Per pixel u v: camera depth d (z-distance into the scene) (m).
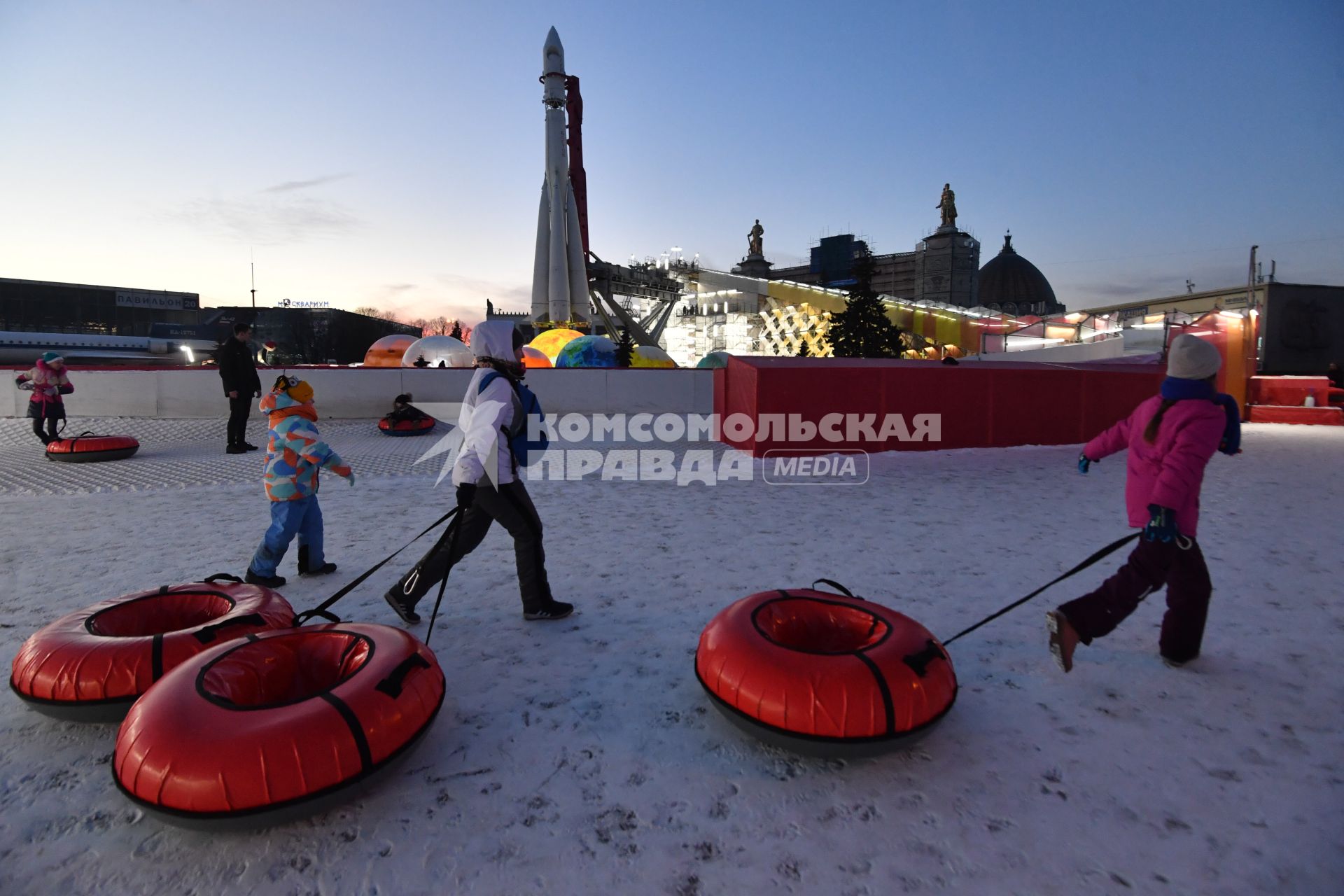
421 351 20.58
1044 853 2.17
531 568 4.00
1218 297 37.72
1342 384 18.94
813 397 11.36
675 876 2.07
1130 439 3.39
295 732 2.21
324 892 2.01
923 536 6.08
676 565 5.21
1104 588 3.24
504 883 2.04
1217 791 2.48
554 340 31.47
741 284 92.56
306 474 4.68
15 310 87.81
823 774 2.59
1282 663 3.52
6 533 6.19
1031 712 3.05
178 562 5.29
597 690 3.26
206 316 98.88
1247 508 7.25
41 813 2.37
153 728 2.24
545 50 57.31
